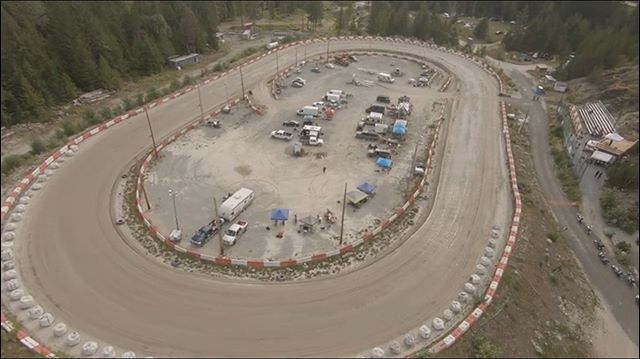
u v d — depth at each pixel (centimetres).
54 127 7531
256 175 6256
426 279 4534
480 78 10831
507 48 14125
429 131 7856
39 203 5416
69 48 8494
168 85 9550
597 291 5191
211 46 12056
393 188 6119
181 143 7000
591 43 11469
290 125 7706
